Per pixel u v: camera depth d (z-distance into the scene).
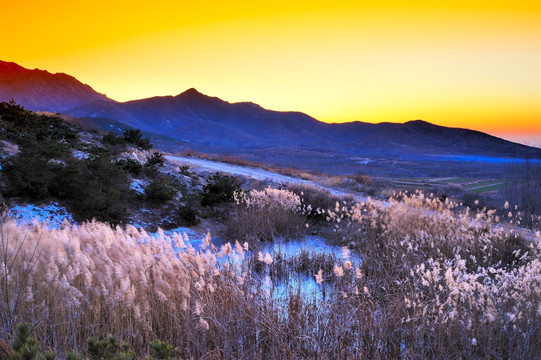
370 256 8.93
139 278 5.62
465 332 5.39
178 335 5.15
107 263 5.75
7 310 4.57
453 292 5.45
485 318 5.39
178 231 13.74
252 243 10.85
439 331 5.32
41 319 4.60
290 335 5.59
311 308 6.29
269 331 5.53
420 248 8.55
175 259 6.07
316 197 16.05
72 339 4.58
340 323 5.85
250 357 5.16
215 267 6.57
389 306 6.21
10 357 2.62
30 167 13.07
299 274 8.42
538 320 5.26
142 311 5.34
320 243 11.57
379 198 22.16
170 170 23.44
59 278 5.39
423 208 10.28
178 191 18.33
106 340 3.65
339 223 13.50
